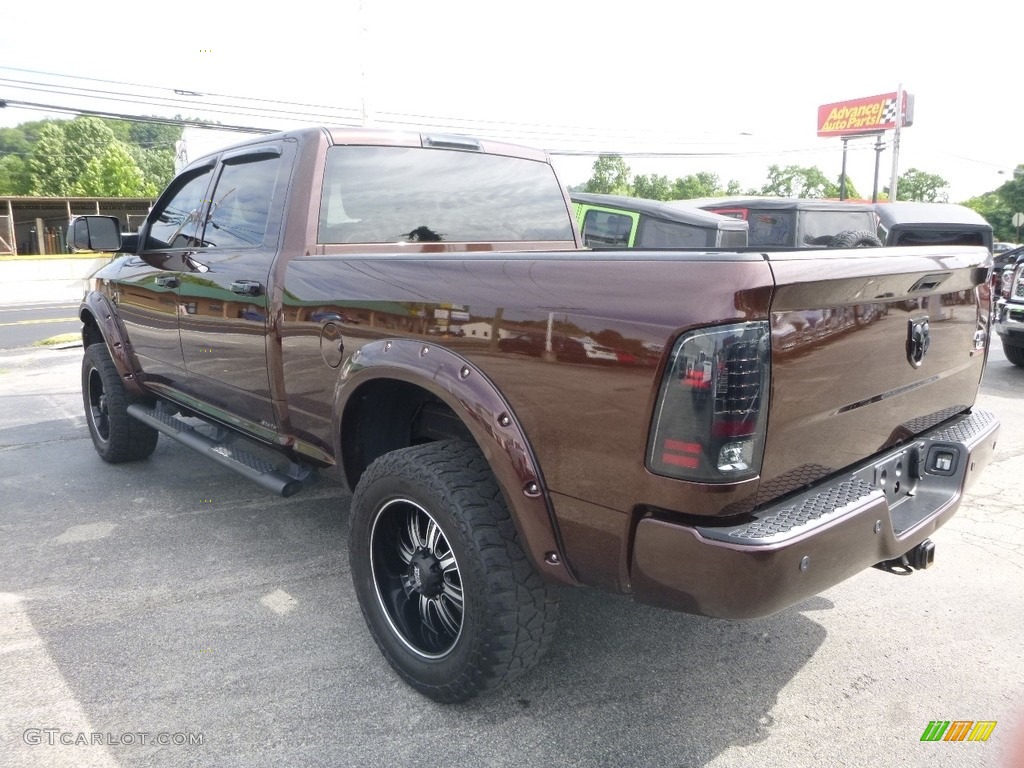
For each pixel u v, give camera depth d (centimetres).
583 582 229
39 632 311
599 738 248
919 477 278
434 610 273
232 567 372
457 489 242
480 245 385
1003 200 6681
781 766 237
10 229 3741
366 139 346
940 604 342
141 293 436
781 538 194
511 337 228
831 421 222
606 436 207
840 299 210
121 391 498
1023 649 305
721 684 279
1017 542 410
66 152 6850
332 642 304
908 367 252
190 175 423
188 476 508
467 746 244
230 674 282
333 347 295
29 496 470
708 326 188
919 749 245
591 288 211
